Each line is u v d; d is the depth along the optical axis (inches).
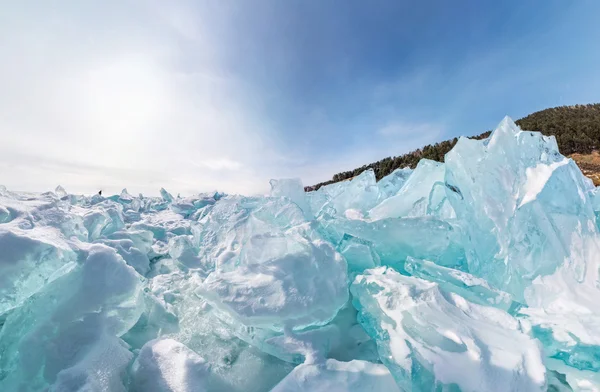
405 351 71.2
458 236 128.2
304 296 89.2
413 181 171.2
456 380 65.7
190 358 76.7
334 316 91.4
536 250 103.3
